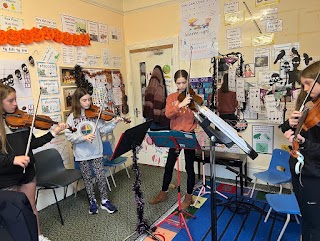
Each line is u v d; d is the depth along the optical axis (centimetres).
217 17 308
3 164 155
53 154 261
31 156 181
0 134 157
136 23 374
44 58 268
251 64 293
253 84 295
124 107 388
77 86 305
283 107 281
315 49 258
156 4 349
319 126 128
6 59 234
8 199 91
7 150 164
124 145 183
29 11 252
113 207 252
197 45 326
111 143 352
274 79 282
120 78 379
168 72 358
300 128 133
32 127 177
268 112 289
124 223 230
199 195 265
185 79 229
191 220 228
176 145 190
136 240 204
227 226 217
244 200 262
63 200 285
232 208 246
